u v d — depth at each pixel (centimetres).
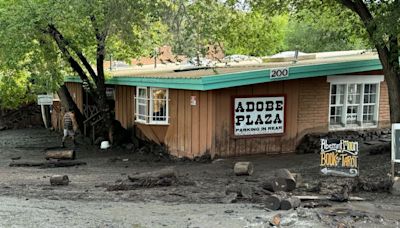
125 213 854
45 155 1828
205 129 1591
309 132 1741
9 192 1089
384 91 1867
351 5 1471
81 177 1359
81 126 2380
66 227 761
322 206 884
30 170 1538
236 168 1293
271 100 1659
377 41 1332
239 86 1606
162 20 1346
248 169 1290
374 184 1052
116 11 1341
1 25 1705
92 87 2162
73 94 2691
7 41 1698
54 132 2816
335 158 1167
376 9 1420
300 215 808
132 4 1309
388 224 775
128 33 1465
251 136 1638
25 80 2542
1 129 2997
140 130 1969
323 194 977
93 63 2208
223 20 1509
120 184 1139
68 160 1728
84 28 1783
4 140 2484
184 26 1308
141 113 1883
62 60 2045
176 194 1038
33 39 1809
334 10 1800
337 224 758
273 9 1777
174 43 1316
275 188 1009
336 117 1803
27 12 1675
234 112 1606
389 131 1870
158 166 1575
